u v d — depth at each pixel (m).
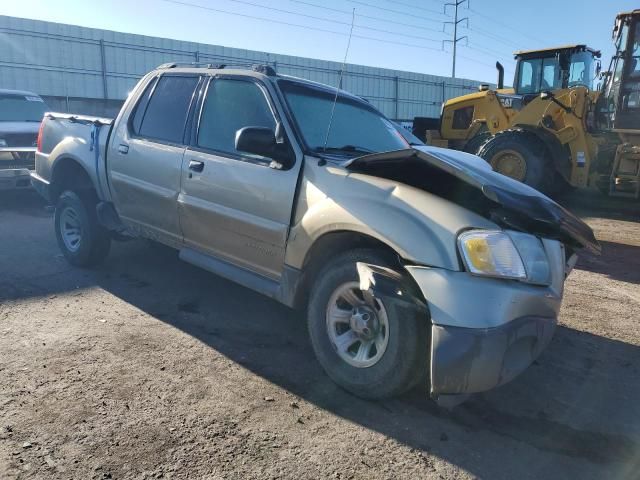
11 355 3.68
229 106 4.31
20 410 3.03
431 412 3.26
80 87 29.66
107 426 2.92
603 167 10.95
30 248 6.47
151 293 5.06
